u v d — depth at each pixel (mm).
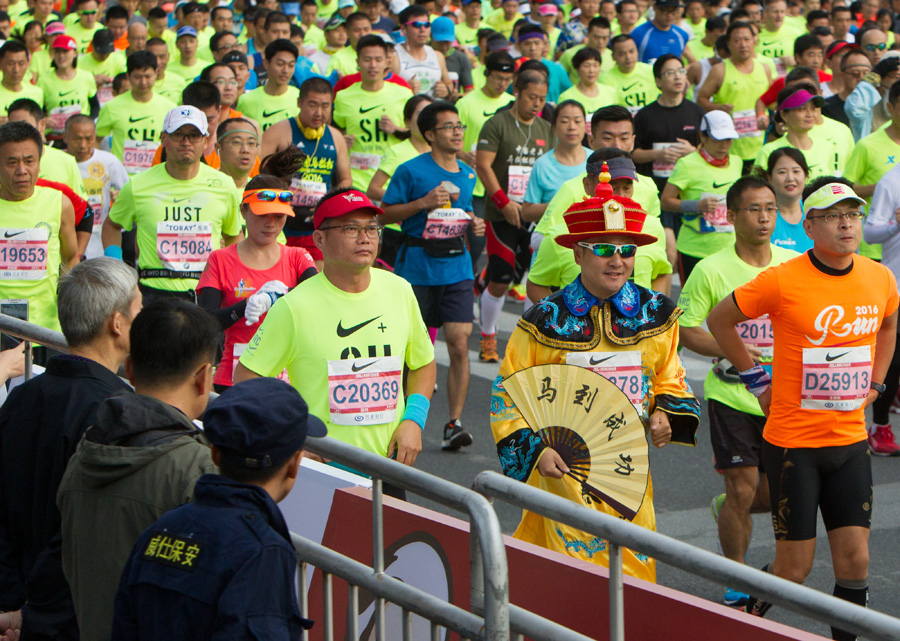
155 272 14047
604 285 8617
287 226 17000
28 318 13562
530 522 8547
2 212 13445
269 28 27906
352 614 6359
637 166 22109
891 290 9328
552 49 35938
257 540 4699
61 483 5641
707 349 10664
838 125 17969
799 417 9070
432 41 27781
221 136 14797
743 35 24219
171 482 5367
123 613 4828
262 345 8672
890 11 40531
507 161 18672
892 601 10328
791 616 10461
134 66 20891
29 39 30734
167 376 5719
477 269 22125
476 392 17562
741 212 10648
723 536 10727
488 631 5414
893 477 13875
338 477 7414
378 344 8797
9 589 6488
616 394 8367
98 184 18156
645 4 39500
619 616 5414
